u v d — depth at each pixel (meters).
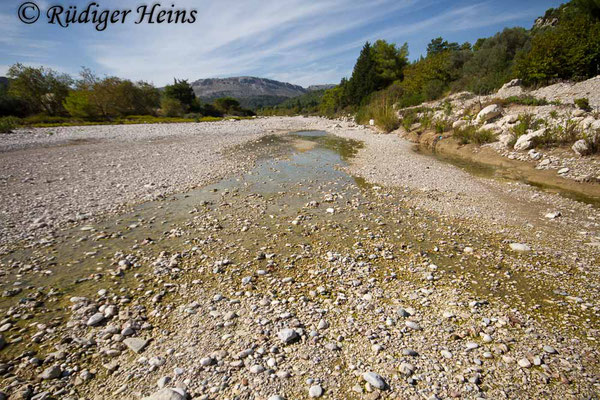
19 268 5.56
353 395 3.09
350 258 6.12
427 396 3.07
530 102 18.81
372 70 48.06
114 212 8.49
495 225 7.85
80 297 4.70
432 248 6.62
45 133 24.97
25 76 41.78
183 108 59.66
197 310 4.48
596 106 15.50
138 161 14.95
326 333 4.01
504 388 3.18
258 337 3.88
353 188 11.12
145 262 5.88
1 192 9.69
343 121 43.56
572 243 6.79
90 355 3.61
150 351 3.68
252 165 14.81
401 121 27.84
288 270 5.67
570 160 12.37
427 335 3.99
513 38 30.36
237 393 3.07
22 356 3.54
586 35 20.00
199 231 7.38
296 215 8.52
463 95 26.55
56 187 10.45
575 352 3.70
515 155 14.43
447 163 15.06
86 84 47.41
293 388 3.16
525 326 4.19
